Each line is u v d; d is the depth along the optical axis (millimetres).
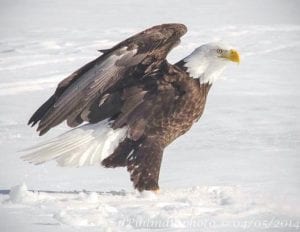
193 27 38719
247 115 17391
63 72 24797
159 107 10883
